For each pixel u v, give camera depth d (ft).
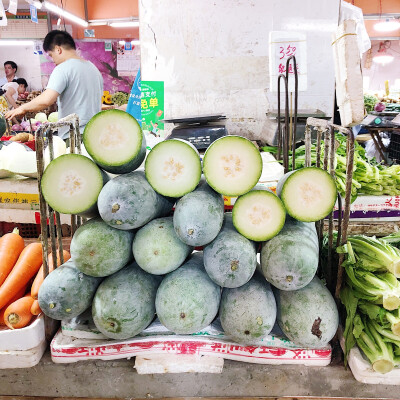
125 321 3.97
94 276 4.09
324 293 4.19
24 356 4.35
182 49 10.08
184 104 10.44
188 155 3.88
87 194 3.98
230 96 10.36
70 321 4.51
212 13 9.82
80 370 4.42
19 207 7.06
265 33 9.93
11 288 4.63
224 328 4.08
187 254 4.12
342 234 4.31
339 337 4.62
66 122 4.50
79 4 26.45
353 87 3.66
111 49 28.96
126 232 4.07
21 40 28.45
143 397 4.50
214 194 3.98
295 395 4.42
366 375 4.16
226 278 3.76
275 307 4.11
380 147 14.40
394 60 33.22
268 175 6.15
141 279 4.16
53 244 4.53
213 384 4.42
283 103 10.37
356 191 6.51
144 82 10.37
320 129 4.71
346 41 3.65
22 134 9.21
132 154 3.93
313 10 9.77
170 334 4.41
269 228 3.89
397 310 4.08
